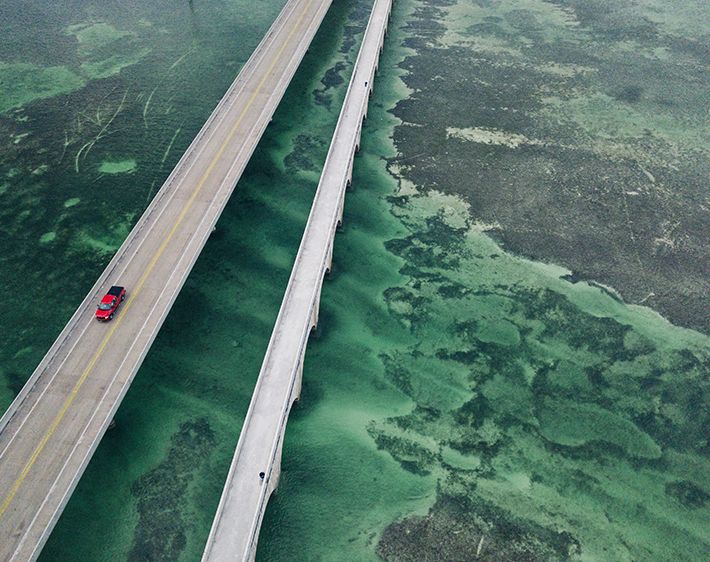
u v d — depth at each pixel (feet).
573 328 237.04
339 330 230.48
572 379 219.00
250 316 231.30
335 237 269.03
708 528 180.55
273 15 430.61
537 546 174.09
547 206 290.97
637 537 177.58
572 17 454.81
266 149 311.68
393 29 430.20
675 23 450.30
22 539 148.77
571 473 191.72
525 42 421.18
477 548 172.55
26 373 209.77
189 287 239.71
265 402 184.55
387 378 215.51
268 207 278.87
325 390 209.97
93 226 264.52
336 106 346.95
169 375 209.36
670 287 255.70
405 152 319.47
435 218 281.95
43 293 236.63
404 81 375.25
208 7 437.99
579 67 396.16
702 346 232.94
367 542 171.83
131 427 194.18
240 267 249.75
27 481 159.43
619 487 189.06
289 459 189.37
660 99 368.89
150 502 177.47
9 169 291.17
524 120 346.54
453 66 391.65
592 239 275.59
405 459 192.13
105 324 198.39
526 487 187.42
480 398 211.20
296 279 223.10
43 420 172.65
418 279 253.24
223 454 189.88
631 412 209.87
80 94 343.46
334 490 182.91
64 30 402.72
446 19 445.78
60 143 307.99
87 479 180.65
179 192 247.09
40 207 272.10
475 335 232.32
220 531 154.92
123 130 318.24
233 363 214.90
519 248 269.44
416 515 178.60
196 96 345.10
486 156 319.47
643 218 286.87
